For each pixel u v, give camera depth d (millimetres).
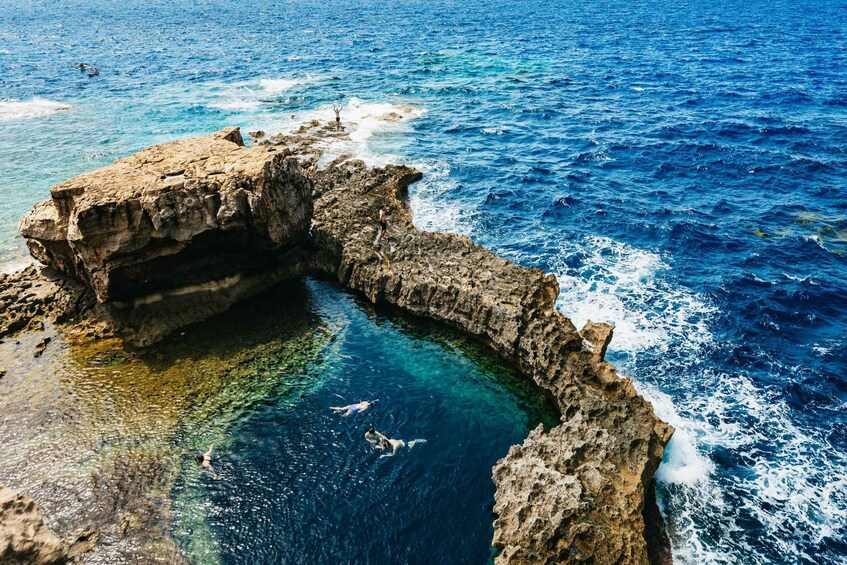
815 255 40719
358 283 34250
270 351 29625
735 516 22719
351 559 20156
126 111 71562
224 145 34406
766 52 111812
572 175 54094
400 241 35875
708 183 52594
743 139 62781
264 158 31906
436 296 31766
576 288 36656
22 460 23375
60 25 177000
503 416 26656
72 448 23969
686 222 44812
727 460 25156
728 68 97875
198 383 27375
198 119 68062
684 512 22812
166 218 28359
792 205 47938
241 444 24406
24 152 57312
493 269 32375
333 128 63938
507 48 121625
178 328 30797
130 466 23266
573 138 64125
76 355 28984
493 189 50438
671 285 37250
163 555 20031
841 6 193750
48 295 32531
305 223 35062
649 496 23047
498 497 21781
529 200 48750
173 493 22250
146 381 27438
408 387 27984
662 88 85250
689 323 33750
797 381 29578
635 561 19016
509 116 71812
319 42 134500
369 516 21578
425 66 102250
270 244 32438
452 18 183125
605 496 20609
